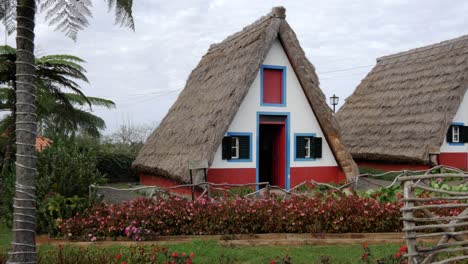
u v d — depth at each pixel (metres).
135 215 7.67
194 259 6.25
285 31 13.28
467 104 18.20
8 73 9.20
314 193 9.73
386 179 17.03
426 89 18.47
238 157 12.75
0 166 10.64
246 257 6.40
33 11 4.42
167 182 13.43
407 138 17.36
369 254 5.90
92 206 8.23
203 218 7.73
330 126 13.53
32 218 4.50
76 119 11.48
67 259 5.81
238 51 13.97
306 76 13.36
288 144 13.41
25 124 4.44
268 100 13.25
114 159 18.41
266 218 7.78
